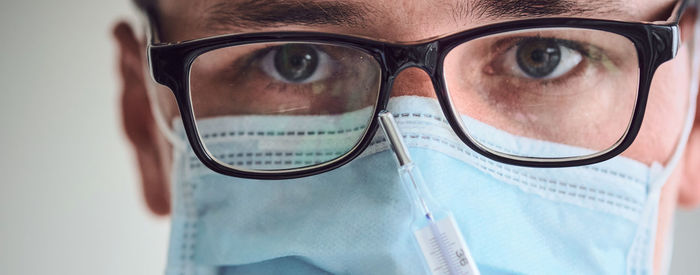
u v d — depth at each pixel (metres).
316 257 0.76
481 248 0.74
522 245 0.76
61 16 1.36
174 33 0.82
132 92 1.08
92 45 1.37
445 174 0.72
